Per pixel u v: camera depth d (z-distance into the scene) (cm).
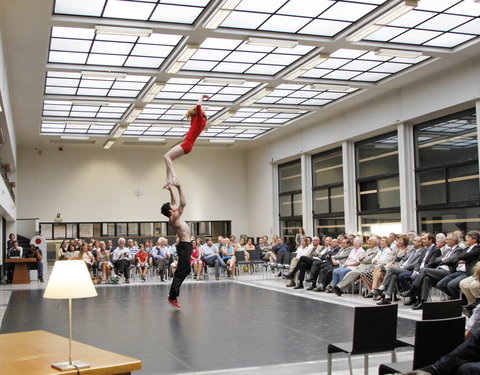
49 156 2512
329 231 2111
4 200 1565
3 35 1165
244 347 768
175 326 952
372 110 1773
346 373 612
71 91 1669
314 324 939
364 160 1894
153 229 2648
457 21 1180
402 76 1525
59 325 984
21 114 1880
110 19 1127
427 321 422
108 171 2588
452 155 1493
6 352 425
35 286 1742
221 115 1989
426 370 382
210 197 2717
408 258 1157
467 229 1436
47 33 1170
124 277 1978
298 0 1063
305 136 2203
